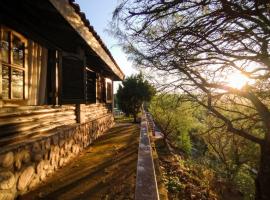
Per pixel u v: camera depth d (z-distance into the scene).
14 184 4.41
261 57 5.59
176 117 16.30
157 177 5.19
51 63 6.90
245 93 7.27
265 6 4.47
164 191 4.49
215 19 4.77
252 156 13.98
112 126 17.20
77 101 7.23
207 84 7.11
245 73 6.44
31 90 5.94
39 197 4.58
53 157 6.20
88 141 10.01
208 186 8.59
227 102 8.02
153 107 16.70
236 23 5.14
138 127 16.25
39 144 5.43
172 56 5.66
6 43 4.93
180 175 8.37
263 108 7.21
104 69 13.05
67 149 7.25
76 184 5.28
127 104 21.83
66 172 6.18
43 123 6.23
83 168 6.52
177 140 19.77
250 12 4.60
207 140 16.69
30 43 5.89
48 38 6.52
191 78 7.01
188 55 5.64
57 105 6.96
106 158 7.57
